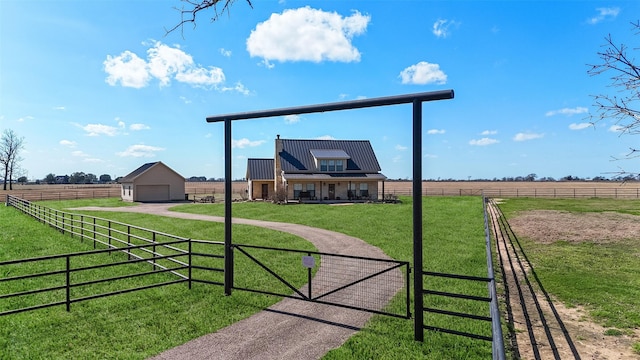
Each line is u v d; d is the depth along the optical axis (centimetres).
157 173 4528
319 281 983
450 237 1669
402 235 1748
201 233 1875
